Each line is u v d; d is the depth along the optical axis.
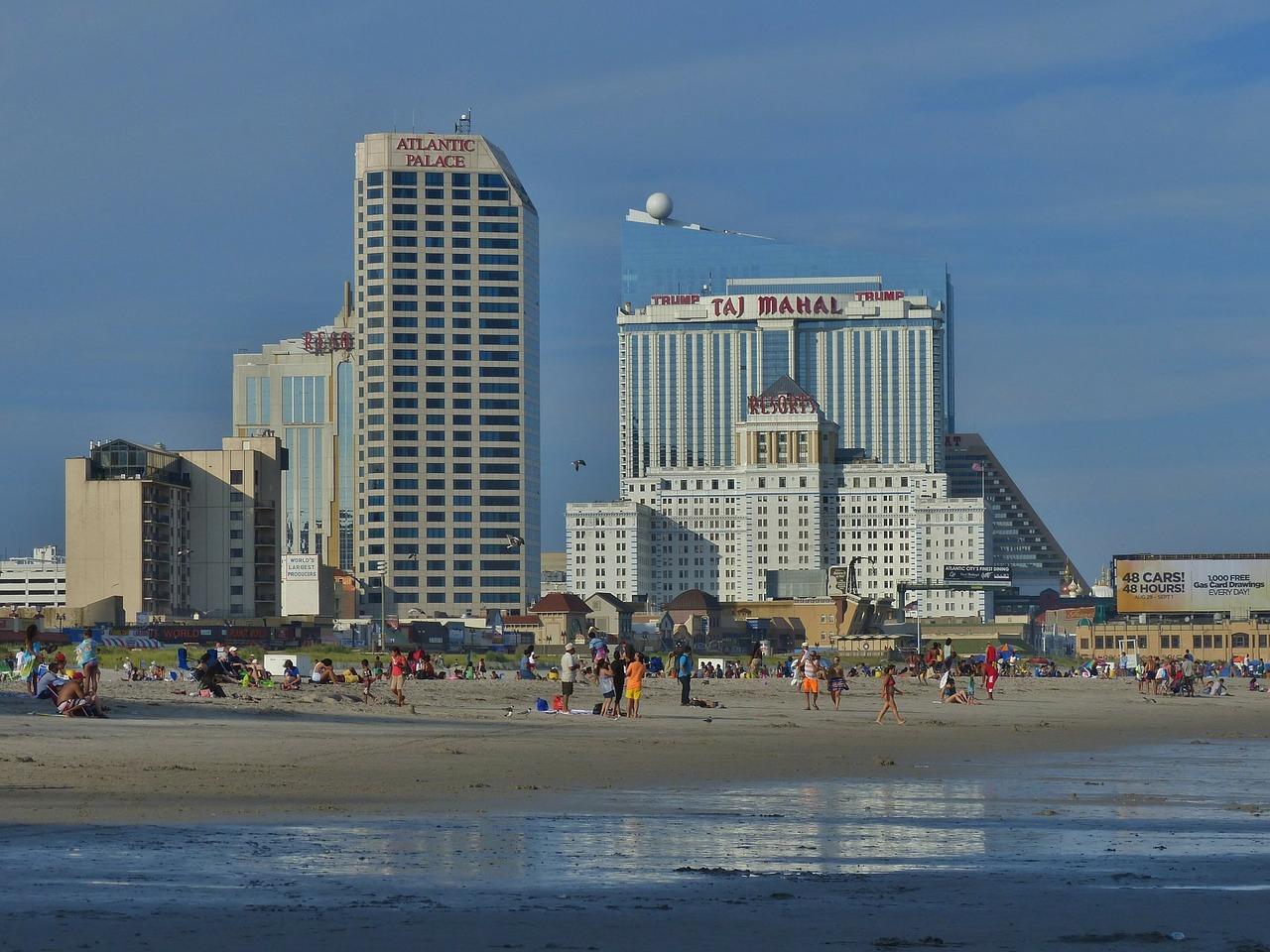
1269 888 88.69
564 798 134.00
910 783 157.62
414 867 91.31
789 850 102.75
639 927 74.31
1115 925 76.38
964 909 80.44
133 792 129.25
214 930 71.38
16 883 82.75
